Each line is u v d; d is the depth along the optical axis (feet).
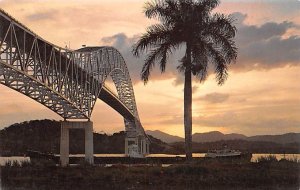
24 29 144.56
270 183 63.16
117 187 61.62
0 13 129.18
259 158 85.20
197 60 88.12
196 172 69.15
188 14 89.76
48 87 173.06
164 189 60.95
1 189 59.72
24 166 77.66
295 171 68.23
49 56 174.91
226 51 89.51
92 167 77.56
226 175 66.39
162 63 90.38
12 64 148.25
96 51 237.04
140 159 137.08
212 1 90.27
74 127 214.90
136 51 91.25
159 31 90.79
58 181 64.69
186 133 86.48
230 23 89.30
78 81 213.87
